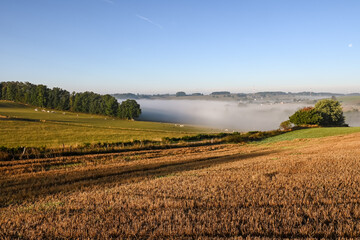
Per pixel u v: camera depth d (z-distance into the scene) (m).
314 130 55.59
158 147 35.16
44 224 7.73
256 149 33.56
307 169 14.09
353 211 7.67
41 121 74.00
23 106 139.50
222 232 6.64
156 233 6.71
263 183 11.48
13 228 7.82
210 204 8.84
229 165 18.67
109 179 15.90
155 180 13.77
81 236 6.88
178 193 10.50
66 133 53.16
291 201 8.79
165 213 8.06
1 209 10.41
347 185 10.48
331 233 6.35
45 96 160.62
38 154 25.56
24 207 10.35
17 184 14.98
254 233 6.54
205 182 12.32
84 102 157.38
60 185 14.62
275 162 17.50
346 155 18.66
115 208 9.02
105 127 71.69
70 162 23.06
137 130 69.69
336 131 50.59
